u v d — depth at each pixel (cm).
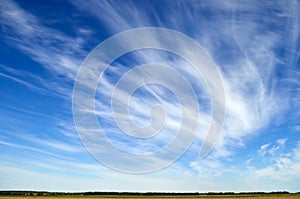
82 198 6831
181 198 7381
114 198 7150
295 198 6619
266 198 6581
